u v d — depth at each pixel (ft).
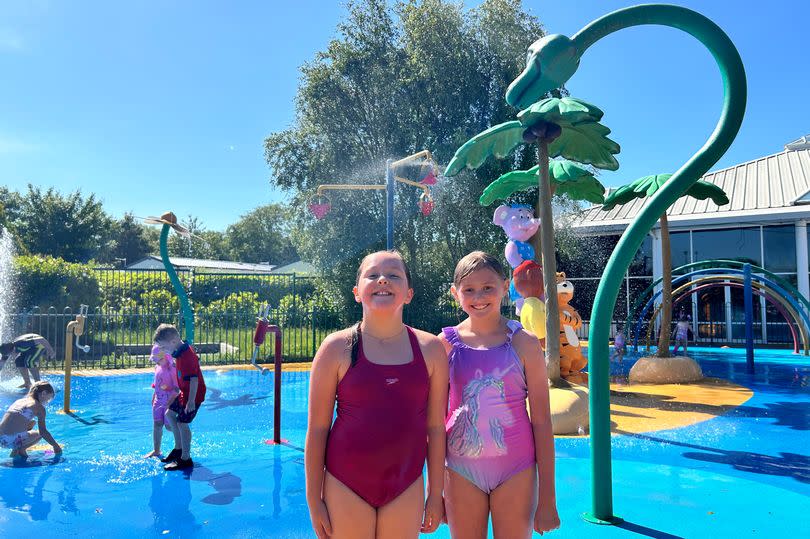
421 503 8.25
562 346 31.89
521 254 32.55
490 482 9.14
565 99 22.75
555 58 13.21
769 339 63.00
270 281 85.35
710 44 13.05
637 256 69.77
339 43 75.25
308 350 55.57
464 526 9.29
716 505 14.42
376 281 8.37
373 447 7.95
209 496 15.38
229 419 26.61
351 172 74.38
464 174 69.87
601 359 13.43
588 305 72.54
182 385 18.81
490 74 72.64
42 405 20.15
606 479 13.42
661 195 13.10
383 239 74.38
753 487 15.89
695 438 21.91
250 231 277.64
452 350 9.66
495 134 26.84
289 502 14.85
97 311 59.57
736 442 21.27
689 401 30.07
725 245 65.00
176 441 18.81
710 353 55.57
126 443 21.91
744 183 69.67
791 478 16.76
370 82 73.87
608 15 13.35
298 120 78.74
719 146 12.82
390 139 74.49
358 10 74.49
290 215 80.59
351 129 75.97
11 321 47.70
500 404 9.18
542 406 9.25
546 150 24.25
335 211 74.33
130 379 40.68
